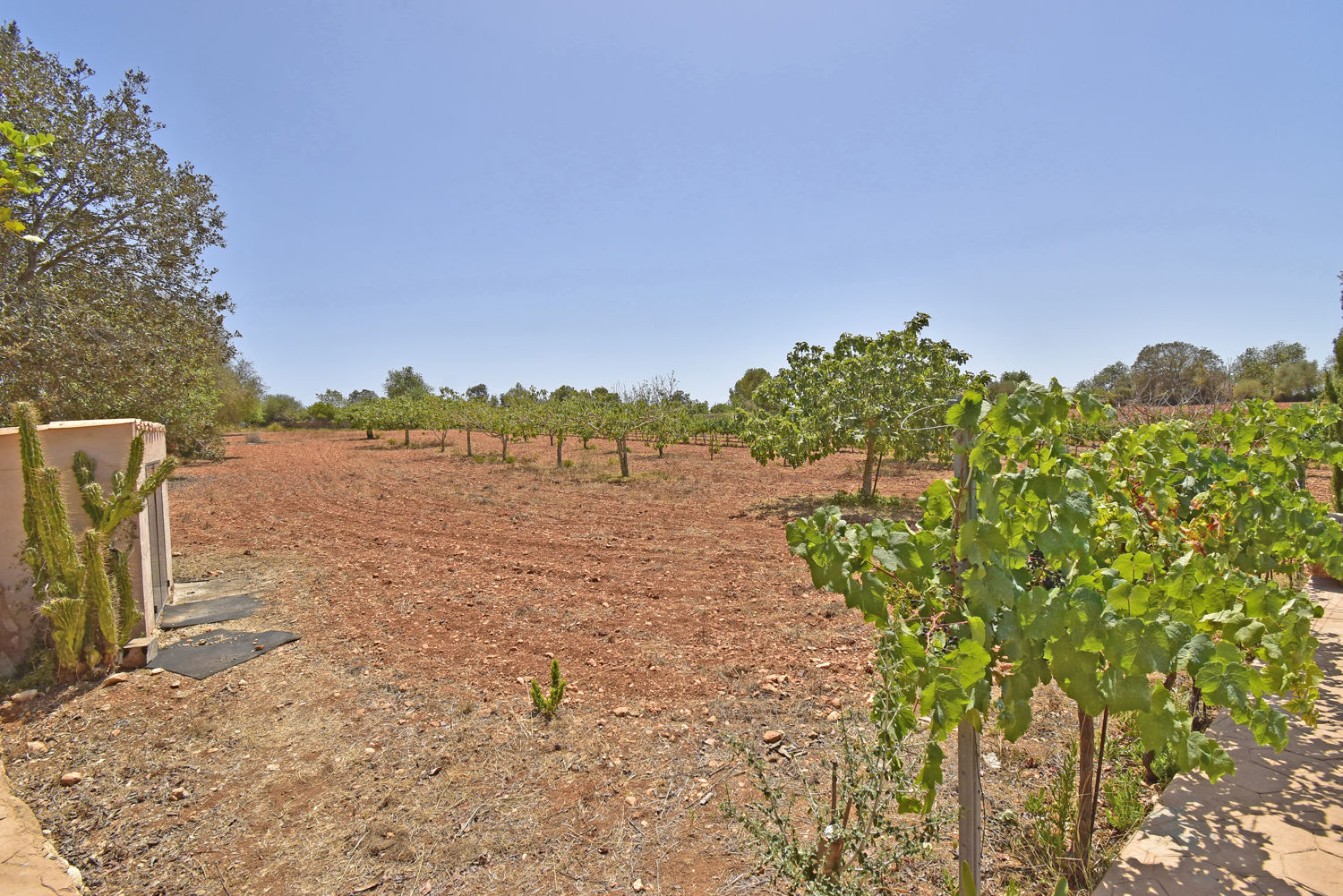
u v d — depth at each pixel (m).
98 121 12.31
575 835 3.10
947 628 2.02
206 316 15.00
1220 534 3.25
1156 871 2.54
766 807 2.78
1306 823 2.80
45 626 5.06
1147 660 1.69
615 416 17.91
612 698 4.52
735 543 9.29
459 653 5.42
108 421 5.39
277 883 2.84
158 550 6.48
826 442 11.30
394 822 3.22
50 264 11.41
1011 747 3.71
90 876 2.88
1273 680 2.20
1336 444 3.48
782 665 5.01
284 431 47.56
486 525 10.88
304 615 6.49
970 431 1.93
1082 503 1.90
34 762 3.82
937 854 2.83
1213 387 10.70
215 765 3.78
